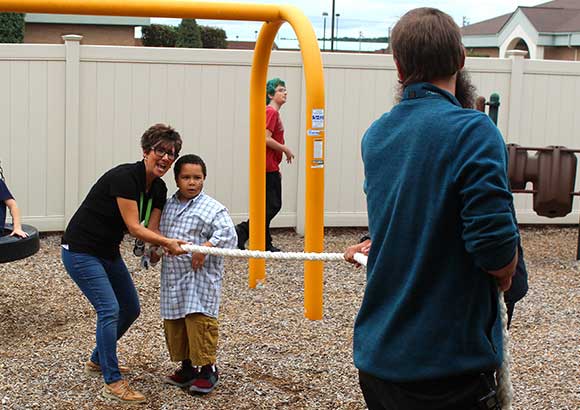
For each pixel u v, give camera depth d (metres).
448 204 2.44
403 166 2.54
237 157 9.73
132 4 6.07
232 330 6.16
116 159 9.51
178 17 6.21
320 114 6.24
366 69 9.88
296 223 9.93
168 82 9.49
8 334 6.06
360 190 10.05
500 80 10.24
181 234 4.79
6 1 5.92
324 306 6.86
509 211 2.35
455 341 2.49
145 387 5.00
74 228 4.70
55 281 7.57
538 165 8.55
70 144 9.35
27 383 5.03
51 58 9.23
